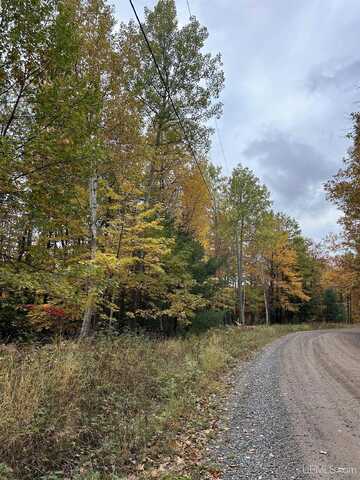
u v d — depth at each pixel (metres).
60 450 4.35
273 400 7.57
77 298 9.00
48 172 7.70
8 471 3.62
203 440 5.31
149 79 15.55
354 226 21.05
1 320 11.96
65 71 7.87
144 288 14.83
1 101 7.71
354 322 57.12
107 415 5.57
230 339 17.30
